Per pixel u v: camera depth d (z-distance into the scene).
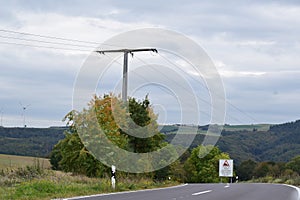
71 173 29.94
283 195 22.83
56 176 27.16
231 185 35.78
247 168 89.50
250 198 20.41
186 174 85.44
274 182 50.06
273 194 23.55
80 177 27.84
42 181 23.08
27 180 24.56
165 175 44.19
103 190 24.22
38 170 27.91
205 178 85.69
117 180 28.53
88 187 23.91
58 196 19.80
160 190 26.17
